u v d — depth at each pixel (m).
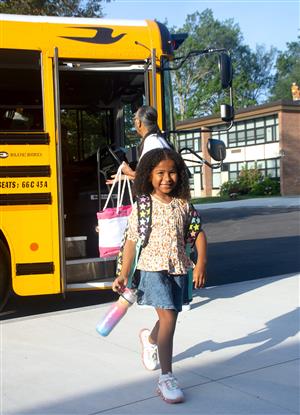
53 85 6.38
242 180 40.38
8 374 4.71
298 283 8.01
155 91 6.66
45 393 4.30
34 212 6.29
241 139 41.69
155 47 6.72
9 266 6.44
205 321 6.14
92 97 7.48
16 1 19.95
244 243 13.72
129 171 6.03
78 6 21.64
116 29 6.64
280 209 26.80
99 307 6.91
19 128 6.56
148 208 4.05
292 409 3.92
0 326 6.14
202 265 4.18
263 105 38.69
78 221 7.17
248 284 8.05
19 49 6.29
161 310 4.09
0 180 6.17
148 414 3.89
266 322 6.05
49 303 7.57
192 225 4.18
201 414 3.87
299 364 4.78
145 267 4.02
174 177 4.07
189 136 38.47
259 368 4.70
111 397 4.20
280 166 38.34
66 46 6.42
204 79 61.12
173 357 5.00
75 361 5.00
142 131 5.83
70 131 7.46
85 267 6.57
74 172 7.29
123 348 5.32
